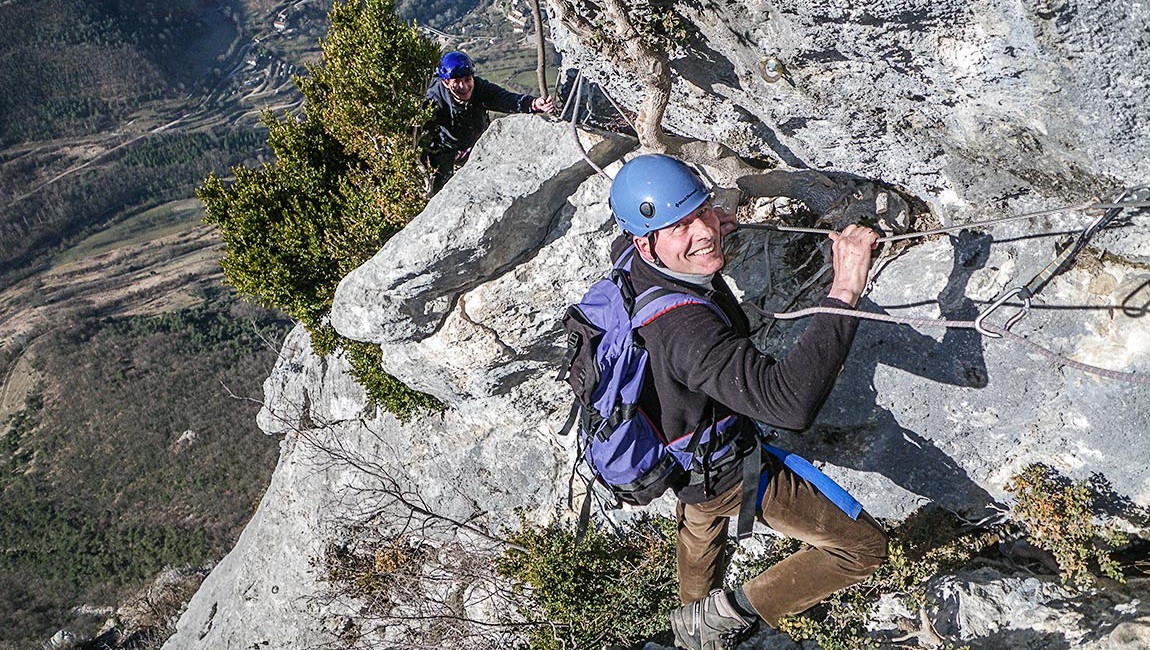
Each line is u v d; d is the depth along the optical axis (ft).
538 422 19.86
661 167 8.06
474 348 17.16
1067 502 12.37
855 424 13.94
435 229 14.97
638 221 8.14
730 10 10.01
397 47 20.08
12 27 444.55
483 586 22.30
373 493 24.85
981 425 12.89
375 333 17.20
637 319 7.98
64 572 139.54
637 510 18.81
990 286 12.02
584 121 15.74
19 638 123.34
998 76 8.68
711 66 11.46
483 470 21.84
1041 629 12.52
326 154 23.15
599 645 18.69
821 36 9.40
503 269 15.96
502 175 14.90
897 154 11.47
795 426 7.14
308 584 26.84
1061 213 11.19
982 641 12.89
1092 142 8.96
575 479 19.88
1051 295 11.60
